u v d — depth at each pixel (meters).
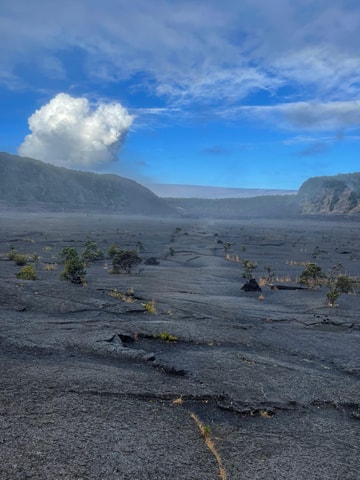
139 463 4.15
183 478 4.00
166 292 17.94
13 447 4.12
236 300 17.16
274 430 5.31
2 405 5.06
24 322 9.70
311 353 9.45
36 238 56.22
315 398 6.50
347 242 64.25
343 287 20.98
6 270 24.16
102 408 5.30
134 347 8.71
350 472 4.42
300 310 15.50
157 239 62.22
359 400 6.59
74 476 3.79
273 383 6.91
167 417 5.33
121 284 19.69
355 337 11.39
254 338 10.34
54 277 21.61
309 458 4.64
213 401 6.03
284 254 46.38
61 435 4.48
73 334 8.89
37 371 6.43
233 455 4.57
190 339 9.55
